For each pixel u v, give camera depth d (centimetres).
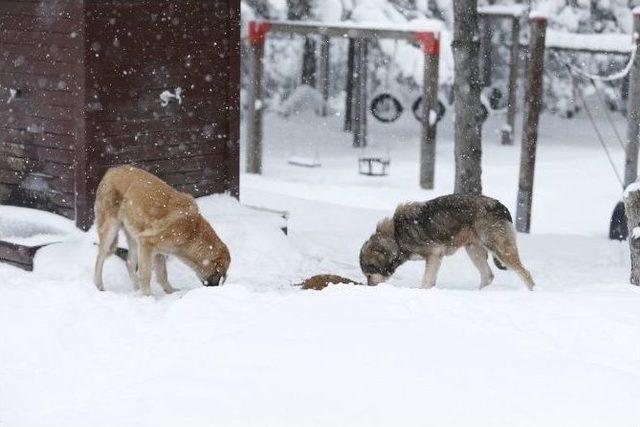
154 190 1324
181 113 1780
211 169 1856
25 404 901
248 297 1137
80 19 1586
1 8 1681
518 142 4616
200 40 1795
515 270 1403
